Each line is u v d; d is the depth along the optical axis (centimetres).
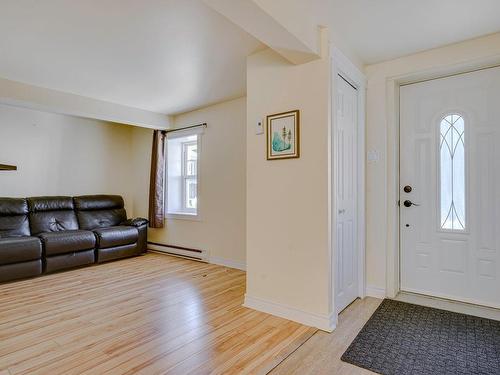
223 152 417
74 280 351
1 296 298
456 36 240
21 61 281
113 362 181
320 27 222
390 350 192
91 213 478
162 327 228
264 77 257
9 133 423
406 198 295
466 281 267
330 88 224
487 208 258
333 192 227
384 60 284
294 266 237
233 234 406
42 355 190
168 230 498
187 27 223
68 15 207
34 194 447
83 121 505
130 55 270
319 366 176
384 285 284
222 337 211
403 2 195
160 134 491
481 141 260
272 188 250
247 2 155
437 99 280
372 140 291
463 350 191
